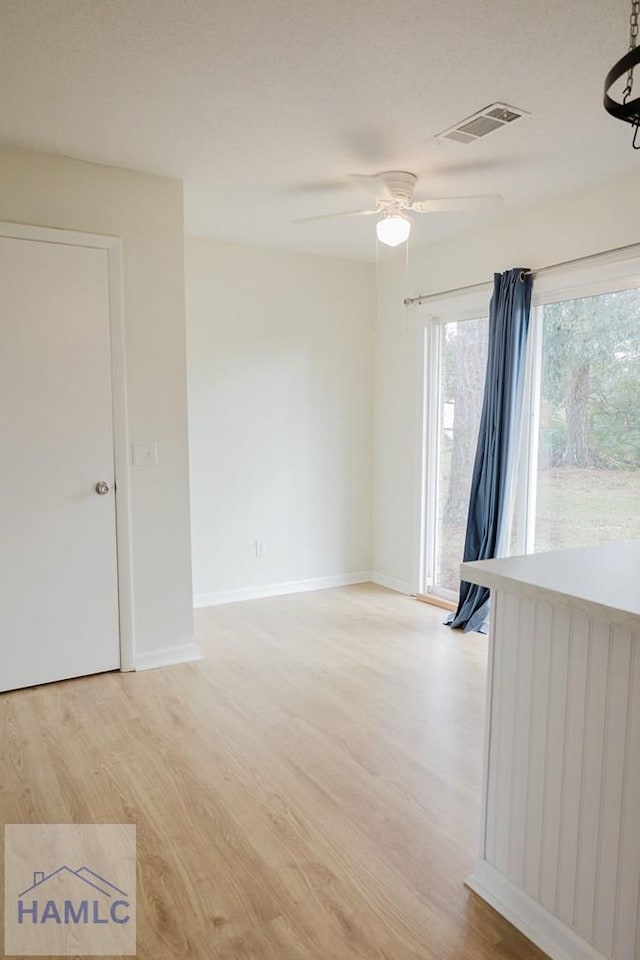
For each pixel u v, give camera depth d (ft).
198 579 14.67
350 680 10.64
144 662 11.10
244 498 15.07
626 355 10.85
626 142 9.16
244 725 9.06
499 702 5.75
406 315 15.37
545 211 11.84
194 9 6.12
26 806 7.14
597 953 4.94
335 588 16.40
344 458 16.42
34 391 9.81
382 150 9.45
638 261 10.31
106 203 10.16
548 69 7.23
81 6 6.06
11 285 9.53
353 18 6.28
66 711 9.45
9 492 9.77
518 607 5.51
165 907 5.71
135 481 10.76
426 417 14.99
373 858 6.37
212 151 9.51
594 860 4.94
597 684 4.87
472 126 8.66
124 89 7.68
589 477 11.64
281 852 6.44
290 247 14.78
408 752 8.37
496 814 5.82
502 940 5.41
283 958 5.19
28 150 9.52
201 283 14.07
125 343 10.48
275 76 7.38
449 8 6.12
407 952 5.27
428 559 15.39
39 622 10.19
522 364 12.21
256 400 14.99
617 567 5.76
